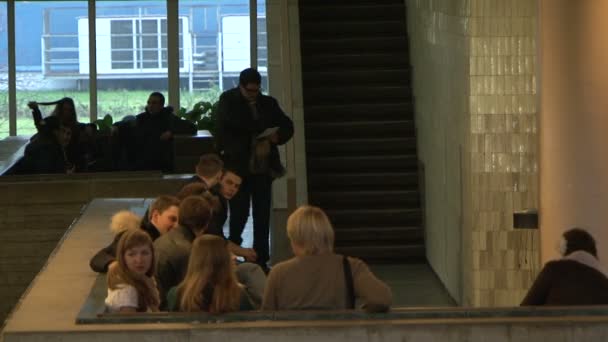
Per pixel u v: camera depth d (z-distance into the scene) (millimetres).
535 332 7484
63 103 17609
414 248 18797
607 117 11016
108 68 26469
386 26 22031
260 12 26344
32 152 17500
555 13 12586
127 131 18609
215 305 7648
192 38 26391
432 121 17781
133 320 7633
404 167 19844
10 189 15625
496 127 13875
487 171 13930
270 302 7891
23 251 15750
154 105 18656
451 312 7711
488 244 13969
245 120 14914
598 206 11320
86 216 12836
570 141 12219
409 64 21281
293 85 19781
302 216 7926
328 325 7441
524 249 13953
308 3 22625
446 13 16047
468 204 14086
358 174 19594
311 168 19719
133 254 8094
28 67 26391
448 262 16125
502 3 13742
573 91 12023
